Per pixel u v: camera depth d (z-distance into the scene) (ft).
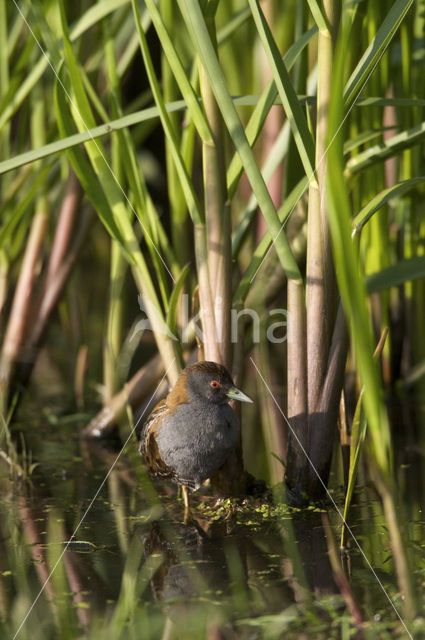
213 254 24.52
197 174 39.99
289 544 21.91
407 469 28.27
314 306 23.79
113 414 33.96
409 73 30.14
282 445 31.76
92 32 36.27
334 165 14.40
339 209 14.74
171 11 27.17
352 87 22.18
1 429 32.04
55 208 38.78
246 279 25.20
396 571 19.95
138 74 52.19
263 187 22.59
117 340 35.06
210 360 25.07
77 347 41.29
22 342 36.22
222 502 25.55
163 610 18.43
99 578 20.22
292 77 31.81
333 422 24.58
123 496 26.71
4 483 28.19
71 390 40.88
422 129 24.66
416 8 31.30
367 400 17.33
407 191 33.12
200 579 19.90
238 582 19.65
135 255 26.13
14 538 22.99
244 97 25.36
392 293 37.86
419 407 36.04
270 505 25.09
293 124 22.09
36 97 34.35
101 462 30.66
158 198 55.21
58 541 22.72
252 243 40.73
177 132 29.86
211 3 22.97
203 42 21.90
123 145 27.17
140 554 21.65
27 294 36.09
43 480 28.48
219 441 24.30
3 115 30.68
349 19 23.29
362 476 27.78
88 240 37.83
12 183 37.29
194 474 24.68
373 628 17.31
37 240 36.04
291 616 17.93
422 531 22.50
